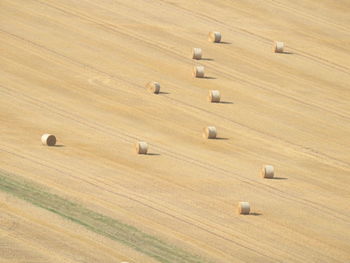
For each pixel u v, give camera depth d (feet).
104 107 177.47
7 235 113.70
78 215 124.16
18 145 152.46
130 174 145.38
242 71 206.59
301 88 201.67
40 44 204.74
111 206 130.11
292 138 174.50
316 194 147.54
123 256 111.75
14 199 126.11
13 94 177.99
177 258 113.91
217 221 130.52
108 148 157.17
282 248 124.16
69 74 191.62
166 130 170.30
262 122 180.45
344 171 161.27
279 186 149.07
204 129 169.58
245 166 157.17
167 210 131.85
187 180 146.20
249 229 129.18
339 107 194.29
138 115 175.83
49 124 165.58
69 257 109.60
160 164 152.25
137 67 199.93
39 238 114.21
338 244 128.26
